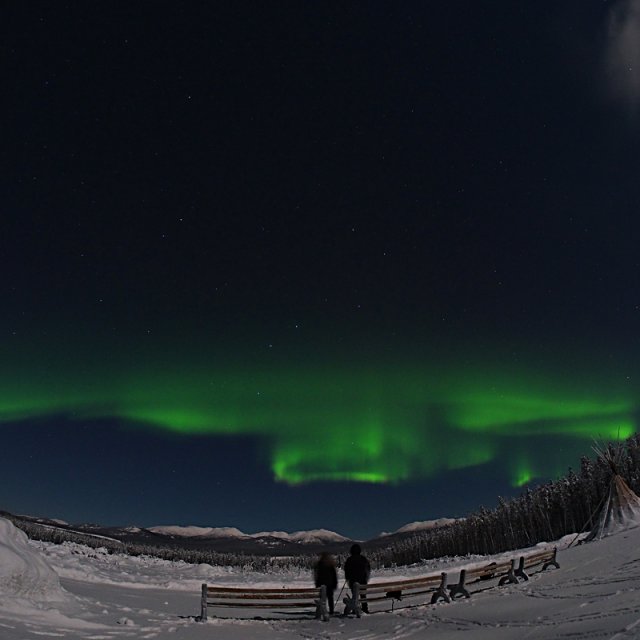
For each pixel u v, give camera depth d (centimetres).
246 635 1255
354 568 1670
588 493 6575
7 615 1106
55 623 1130
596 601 1190
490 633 1066
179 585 2912
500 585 1872
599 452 3303
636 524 2948
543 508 7544
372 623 1415
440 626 1258
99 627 1173
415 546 10094
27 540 1466
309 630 1355
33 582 1304
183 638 1149
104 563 3625
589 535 3155
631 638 776
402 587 1639
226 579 3447
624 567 1661
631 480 5334
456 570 3294
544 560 2059
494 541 8194
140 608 1659
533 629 1022
